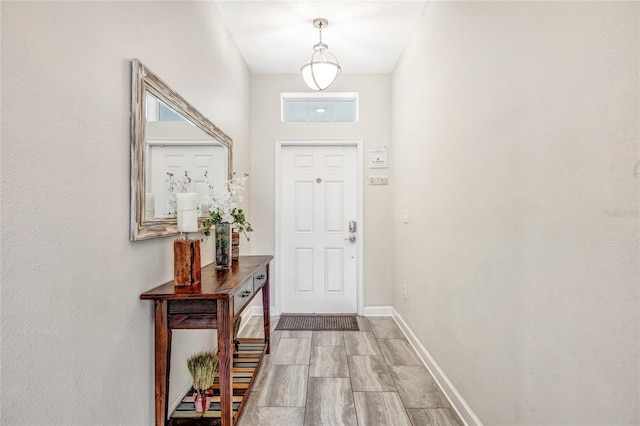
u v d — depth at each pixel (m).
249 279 1.98
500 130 1.40
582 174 0.96
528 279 1.22
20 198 0.83
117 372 1.22
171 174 1.63
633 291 0.81
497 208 1.43
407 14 2.57
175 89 1.75
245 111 3.38
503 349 1.39
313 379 2.20
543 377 1.14
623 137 0.83
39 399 0.88
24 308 0.84
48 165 0.92
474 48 1.65
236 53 3.01
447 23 2.02
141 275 1.39
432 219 2.30
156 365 1.43
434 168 2.26
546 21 1.11
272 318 3.54
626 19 0.82
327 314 3.69
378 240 3.65
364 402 1.93
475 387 1.64
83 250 1.05
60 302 0.95
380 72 3.64
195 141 1.95
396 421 1.76
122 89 1.26
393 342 2.87
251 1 2.40
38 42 0.88
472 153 1.67
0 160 0.78
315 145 3.71
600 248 0.90
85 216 1.06
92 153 1.09
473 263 1.67
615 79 0.85
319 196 3.71
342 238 3.71
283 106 3.77
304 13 2.55
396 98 3.43
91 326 1.08
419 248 2.61
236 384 2.04
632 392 0.82
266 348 2.62
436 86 2.21
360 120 3.66
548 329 1.11
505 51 1.36
